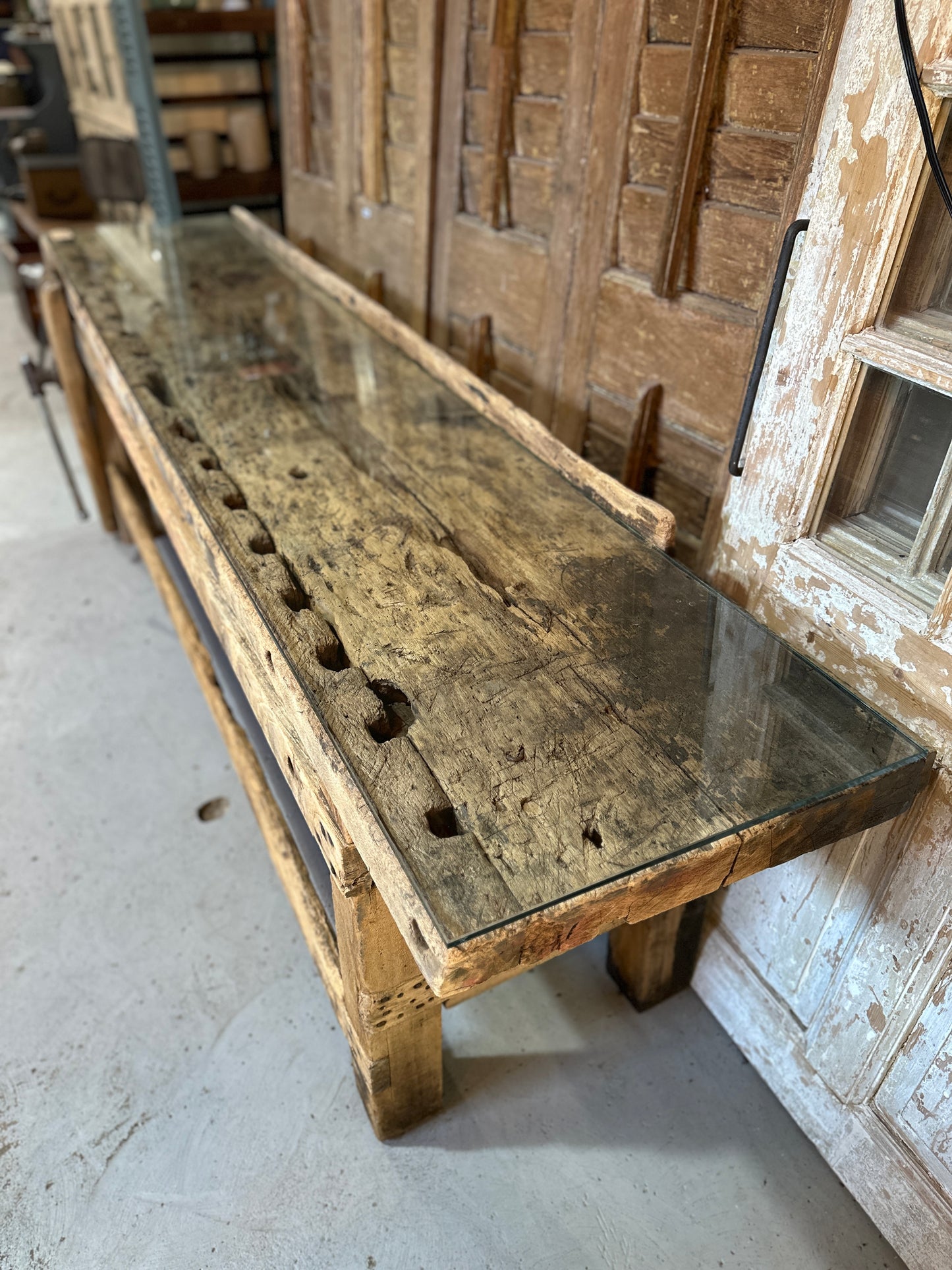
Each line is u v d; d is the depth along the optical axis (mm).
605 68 1713
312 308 2527
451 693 1202
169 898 2059
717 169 1544
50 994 1848
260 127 3846
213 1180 1550
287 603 1360
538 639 1312
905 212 1126
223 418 1903
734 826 1035
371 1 2445
